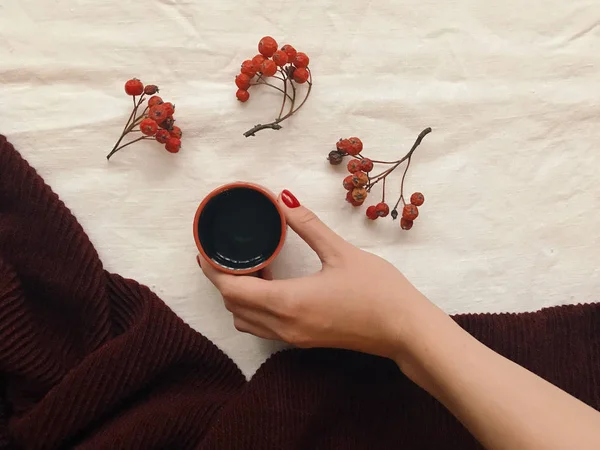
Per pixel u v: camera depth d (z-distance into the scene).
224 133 0.49
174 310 0.49
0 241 0.45
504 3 0.49
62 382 0.45
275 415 0.45
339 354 0.47
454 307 0.50
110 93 0.48
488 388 0.36
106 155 0.48
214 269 0.44
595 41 0.50
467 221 0.50
